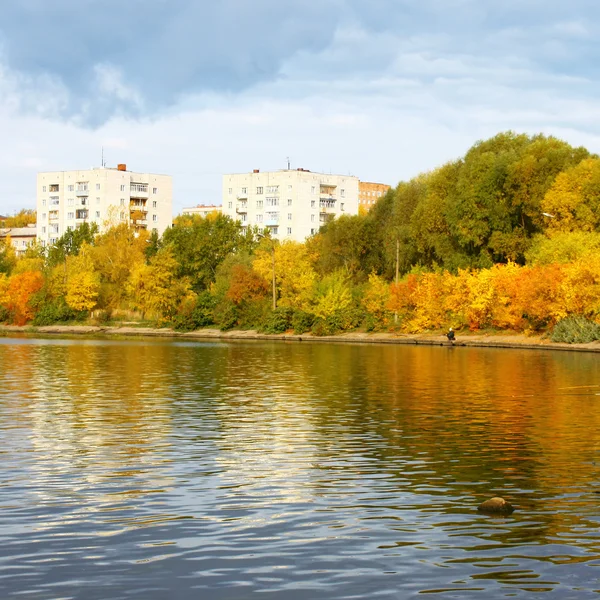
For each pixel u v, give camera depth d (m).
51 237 193.38
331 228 112.94
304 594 11.61
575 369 48.47
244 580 12.10
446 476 18.48
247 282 109.69
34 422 26.25
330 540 13.85
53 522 14.84
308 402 31.72
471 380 41.19
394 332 93.62
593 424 26.05
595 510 15.62
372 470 19.08
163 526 14.62
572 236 81.75
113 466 19.47
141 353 66.12
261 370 47.88
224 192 178.62
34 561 12.86
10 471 18.91
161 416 27.70
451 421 26.69
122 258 134.88
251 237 140.62
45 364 52.75
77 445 22.16
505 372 46.34
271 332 103.44
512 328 84.06
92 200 186.88
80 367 50.09
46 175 193.62
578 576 12.22
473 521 14.91
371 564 12.72
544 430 24.83
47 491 17.05
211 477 18.34
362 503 16.16
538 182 90.31
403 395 34.22
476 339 83.19
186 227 143.62
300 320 101.44
